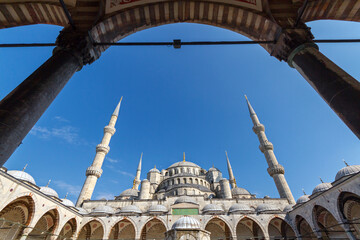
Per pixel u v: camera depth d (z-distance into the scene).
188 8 11.23
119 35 11.11
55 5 9.95
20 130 5.72
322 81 7.18
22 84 6.71
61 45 8.73
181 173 71.56
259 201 49.38
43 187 41.53
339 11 9.80
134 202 49.47
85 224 39.75
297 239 37.59
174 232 22.33
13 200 24.69
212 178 72.06
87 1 10.27
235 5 10.75
